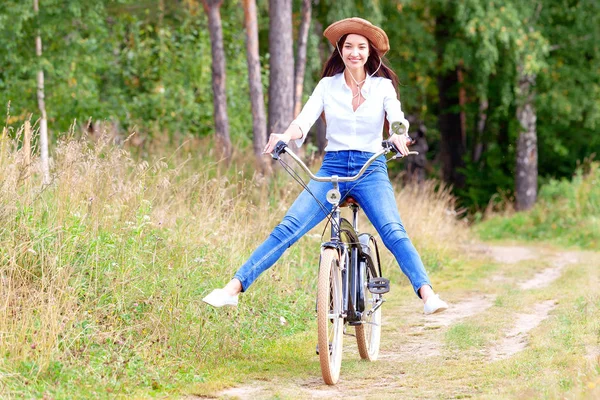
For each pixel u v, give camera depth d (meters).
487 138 52.53
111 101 32.53
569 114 44.69
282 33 27.12
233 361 11.13
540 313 14.80
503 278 20.94
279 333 13.05
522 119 45.38
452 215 28.52
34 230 11.55
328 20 34.47
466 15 38.94
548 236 38.16
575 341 11.42
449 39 45.50
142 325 11.18
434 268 22.39
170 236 13.60
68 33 22.58
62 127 23.08
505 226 40.16
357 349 12.30
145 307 11.66
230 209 16.17
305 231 10.30
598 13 43.41
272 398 9.30
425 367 10.82
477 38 40.62
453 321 14.51
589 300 14.68
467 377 10.12
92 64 24.05
